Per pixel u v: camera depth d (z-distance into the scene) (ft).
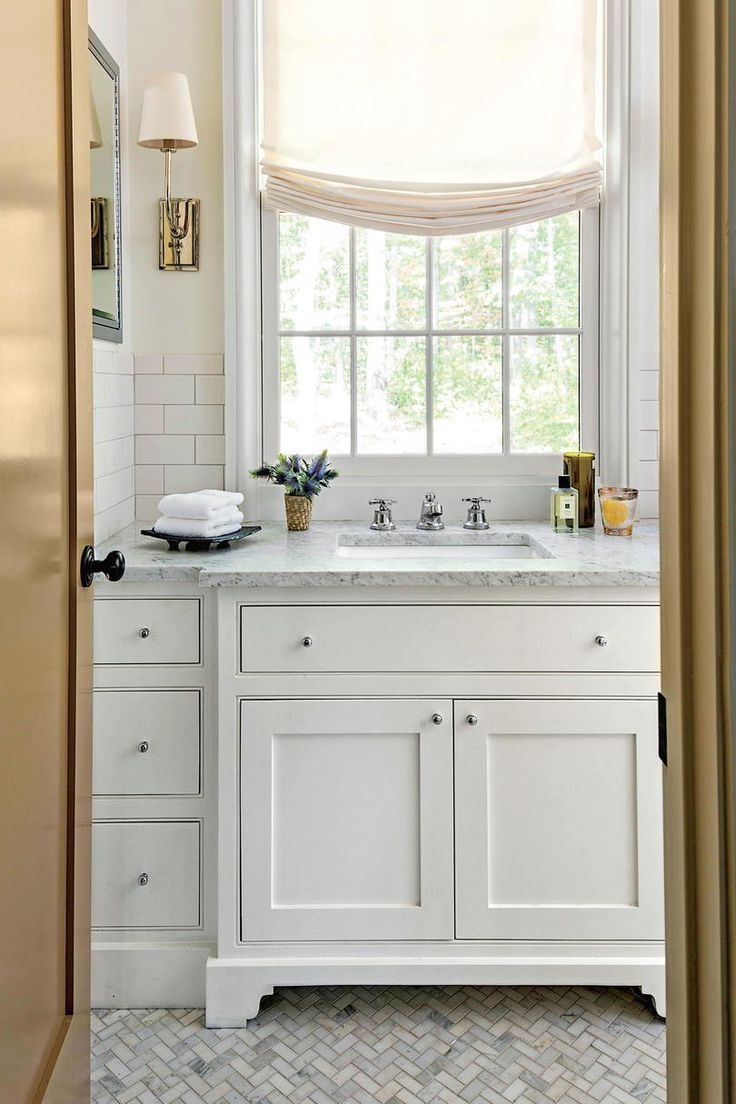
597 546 7.39
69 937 4.16
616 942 6.64
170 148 8.14
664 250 2.54
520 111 8.57
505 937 6.64
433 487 8.86
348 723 6.56
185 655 6.76
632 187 8.59
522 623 6.52
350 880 6.64
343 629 6.52
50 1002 3.91
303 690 6.55
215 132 8.63
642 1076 6.06
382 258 8.86
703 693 2.32
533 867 6.64
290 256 8.88
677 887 2.49
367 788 6.61
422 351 8.94
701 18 2.23
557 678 6.54
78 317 4.24
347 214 8.61
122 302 8.39
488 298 8.89
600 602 6.50
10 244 3.34
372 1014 6.78
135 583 6.72
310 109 8.62
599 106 8.68
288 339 8.93
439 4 8.52
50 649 3.89
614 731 6.55
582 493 8.33
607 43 8.51
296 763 6.61
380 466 8.96
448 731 6.57
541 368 8.95
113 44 8.08
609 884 6.64
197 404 8.78
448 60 8.56
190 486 8.85
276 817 6.61
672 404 2.47
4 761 3.27
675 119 2.39
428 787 6.58
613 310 8.69
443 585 6.44
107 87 7.84
